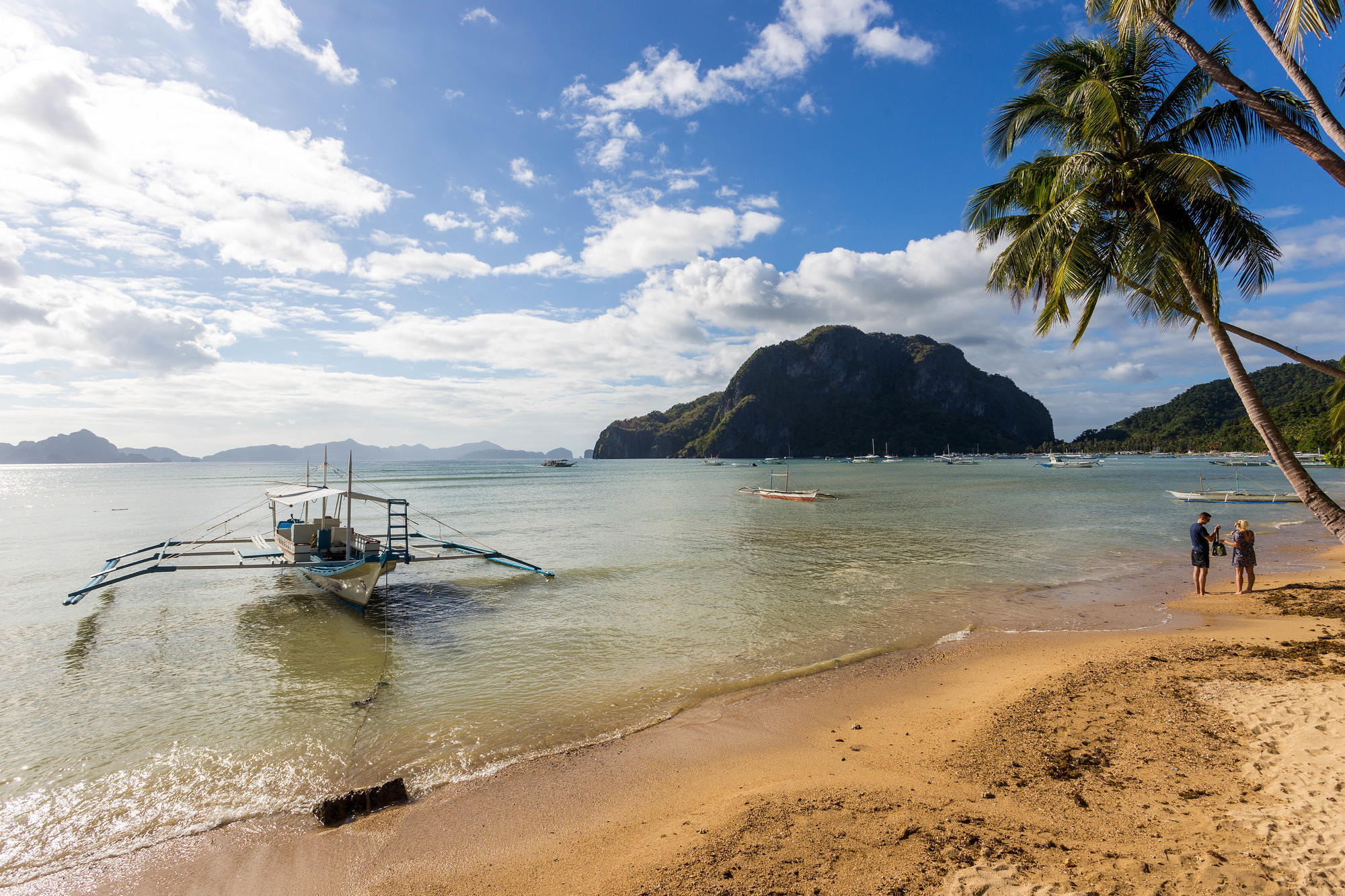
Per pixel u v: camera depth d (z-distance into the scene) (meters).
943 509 39.72
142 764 7.43
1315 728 6.36
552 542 25.66
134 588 17.31
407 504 15.82
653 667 10.56
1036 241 12.17
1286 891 3.85
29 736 8.16
